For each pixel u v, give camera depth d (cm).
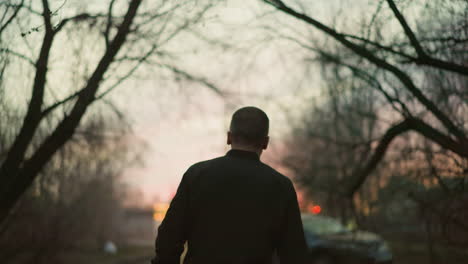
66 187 838
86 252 1465
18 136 454
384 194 714
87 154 707
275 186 192
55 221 820
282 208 191
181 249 193
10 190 453
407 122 447
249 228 185
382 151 498
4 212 459
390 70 435
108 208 1712
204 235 186
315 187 877
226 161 194
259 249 185
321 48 547
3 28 372
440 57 439
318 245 991
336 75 691
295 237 193
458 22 388
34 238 804
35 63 412
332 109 879
